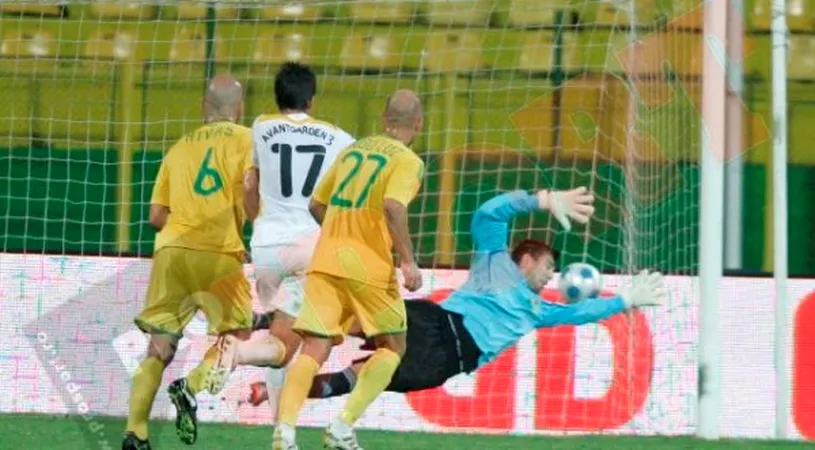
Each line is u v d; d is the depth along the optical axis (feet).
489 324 88.17
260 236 87.81
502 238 89.35
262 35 126.41
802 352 113.39
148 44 126.31
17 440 97.04
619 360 113.29
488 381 112.88
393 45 125.90
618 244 118.73
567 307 89.10
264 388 88.84
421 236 121.70
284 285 88.17
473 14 126.00
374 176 78.84
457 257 121.39
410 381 87.10
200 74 125.90
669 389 113.50
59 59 125.59
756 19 125.49
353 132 124.77
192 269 86.07
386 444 101.91
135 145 125.29
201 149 86.99
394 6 126.21
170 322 86.07
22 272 114.93
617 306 89.51
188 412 80.48
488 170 123.24
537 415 112.78
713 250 108.47
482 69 124.88
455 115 124.36
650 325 113.70
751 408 113.39
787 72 129.59
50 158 124.67
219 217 86.58
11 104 125.18
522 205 88.12
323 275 79.30
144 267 115.14
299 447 98.58
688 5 117.60
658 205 117.70
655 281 90.68
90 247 124.06
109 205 124.67
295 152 87.56
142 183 121.90
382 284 79.20
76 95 125.59
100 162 124.88
